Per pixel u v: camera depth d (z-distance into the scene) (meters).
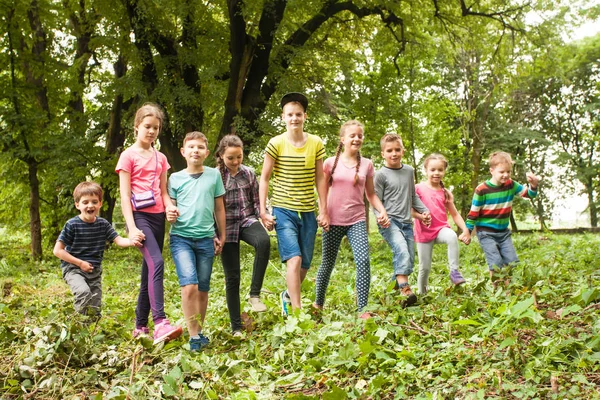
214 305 6.74
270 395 3.52
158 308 4.71
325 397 3.20
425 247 6.30
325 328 4.53
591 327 4.08
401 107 24.33
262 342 4.78
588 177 40.00
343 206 5.61
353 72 23.64
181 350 4.43
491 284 5.77
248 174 5.46
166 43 16.86
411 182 5.97
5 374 4.05
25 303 6.79
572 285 5.91
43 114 15.84
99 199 5.64
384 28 20.03
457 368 3.60
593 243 12.28
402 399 3.34
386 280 8.13
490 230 6.54
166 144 17.00
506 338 3.67
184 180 4.94
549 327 4.09
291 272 5.32
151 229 4.94
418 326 4.58
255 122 16.66
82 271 5.58
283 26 16.78
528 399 3.10
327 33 19.36
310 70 18.92
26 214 20.72
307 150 5.46
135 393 3.52
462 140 31.86
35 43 18.33
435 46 21.56
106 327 5.52
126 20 16.78
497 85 22.23
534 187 6.41
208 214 4.92
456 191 30.64
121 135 18.78
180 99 15.98
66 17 18.84
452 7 19.44
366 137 23.84
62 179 16.83
